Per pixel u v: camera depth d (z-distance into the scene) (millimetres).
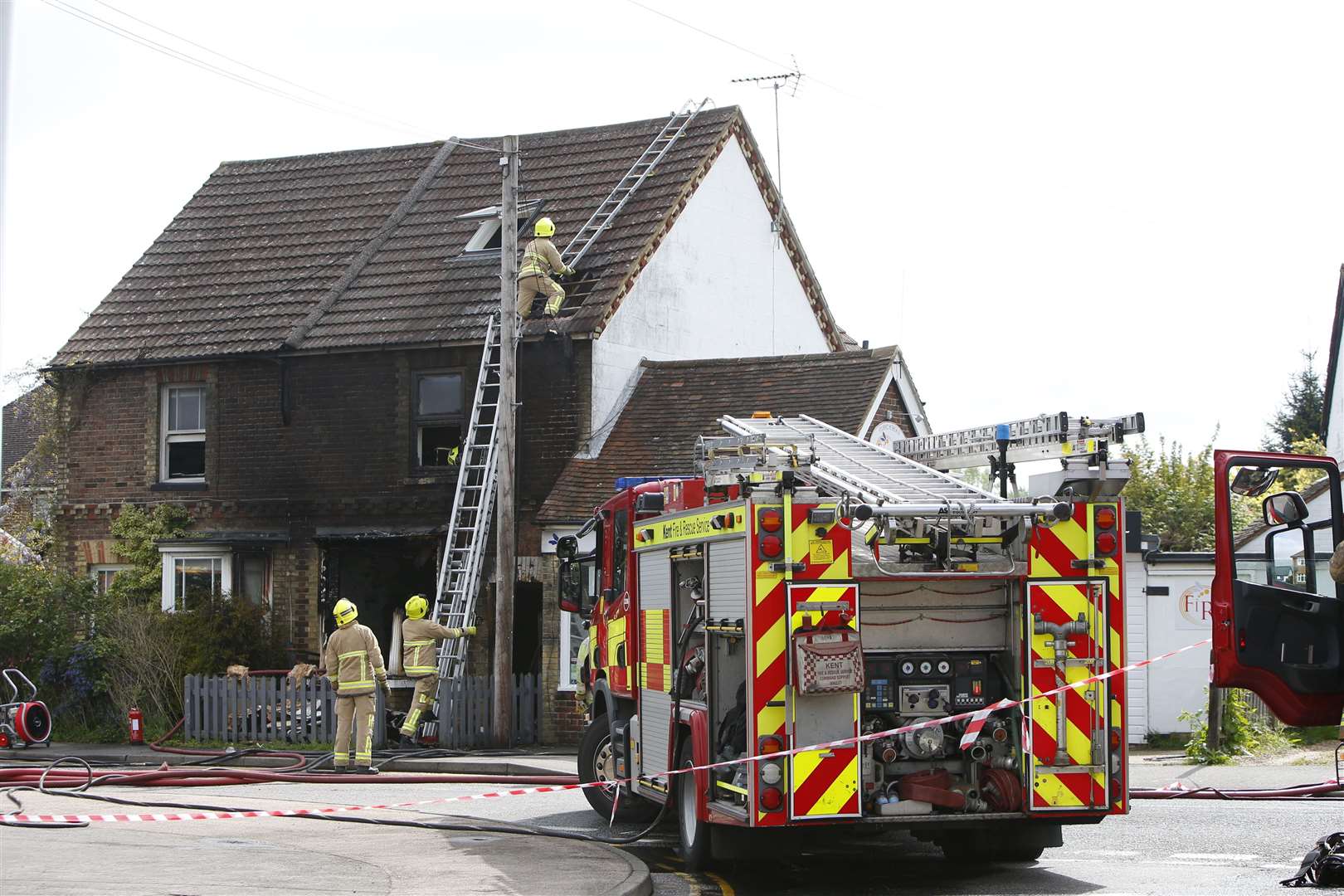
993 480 12219
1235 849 11133
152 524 24250
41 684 21797
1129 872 10312
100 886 9039
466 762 18125
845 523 9875
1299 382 49875
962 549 10219
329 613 23266
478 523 21656
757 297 26891
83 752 19734
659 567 11836
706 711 10539
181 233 27328
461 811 14422
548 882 9523
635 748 12438
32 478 31094
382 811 13312
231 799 14875
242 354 23734
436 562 22781
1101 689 10047
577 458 22047
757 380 22719
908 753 10039
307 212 27062
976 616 10336
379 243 25625
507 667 20000
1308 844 11281
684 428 22156
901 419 22688
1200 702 20375
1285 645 9945
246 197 27891
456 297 23672
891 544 10039
